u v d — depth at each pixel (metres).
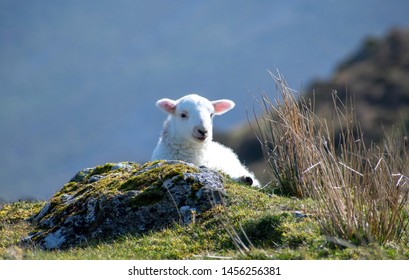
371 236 14.00
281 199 16.67
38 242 16.41
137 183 16.78
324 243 13.98
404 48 96.94
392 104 80.69
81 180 18.84
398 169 16.80
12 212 18.08
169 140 20.64
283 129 18.30
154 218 16.17
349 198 14.18
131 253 14.81
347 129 15.83
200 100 20.55
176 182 16.44
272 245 14.51
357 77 89.00
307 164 16.98
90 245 15.88
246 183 18.59
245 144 76.38
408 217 14.99
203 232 15.25
